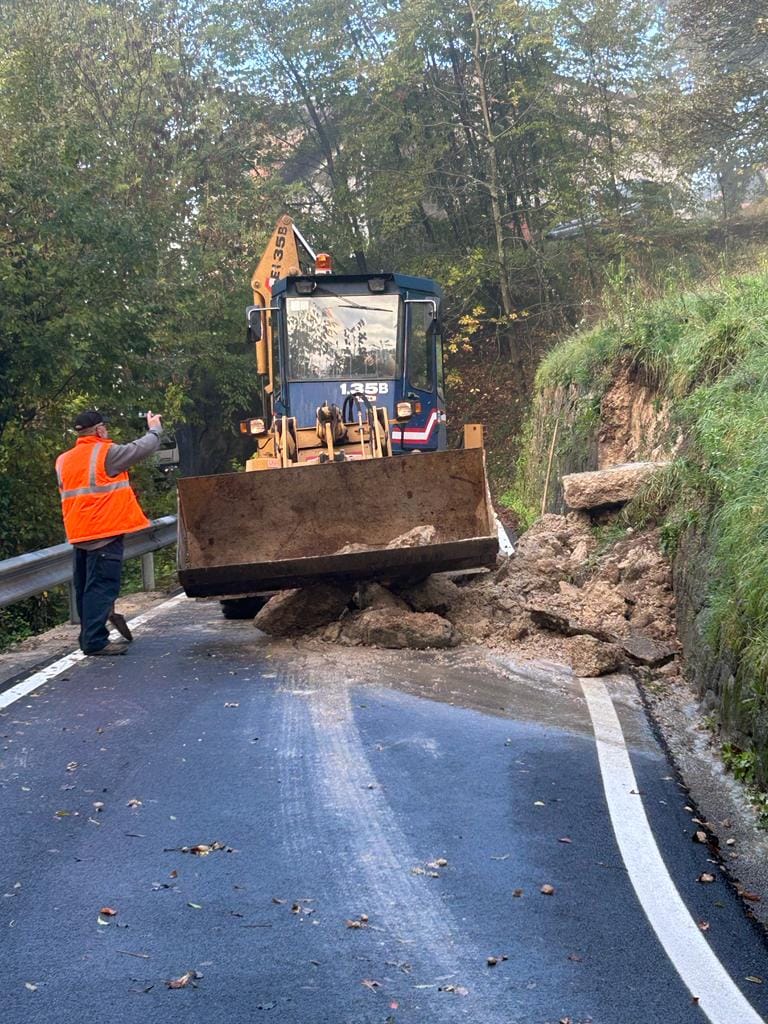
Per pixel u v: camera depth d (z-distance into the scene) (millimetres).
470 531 9711
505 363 34312
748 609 6238
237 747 6355
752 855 4852
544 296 31500
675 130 25750
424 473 9727
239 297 28469
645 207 30094
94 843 5012
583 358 16391
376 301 13523
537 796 5523
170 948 4020
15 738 6664
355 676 7934
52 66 21484
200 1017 3551
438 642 8680
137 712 7164
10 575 9695
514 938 4066
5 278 16906
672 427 11562
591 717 6875
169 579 15523
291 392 13484
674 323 13133
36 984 3775
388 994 3680
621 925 4168
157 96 29422
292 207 33906
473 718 6867
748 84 24734
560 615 8781
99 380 18969
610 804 5414
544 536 10938
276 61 34781
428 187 31781
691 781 5812
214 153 31266
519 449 30531
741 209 30500
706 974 3793
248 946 4027
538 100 30125
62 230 17484
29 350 17125
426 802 5457
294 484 9719
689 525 8758
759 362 9344
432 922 4199
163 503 23031
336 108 35688
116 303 18391
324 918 4246
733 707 6238
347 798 5516
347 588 9320
